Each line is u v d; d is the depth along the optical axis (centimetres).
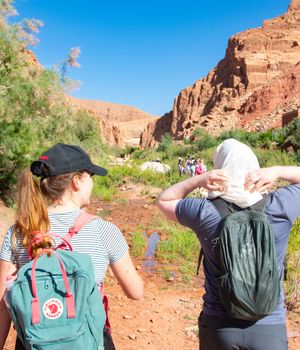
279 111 11000
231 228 239
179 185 269
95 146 4422
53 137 1647
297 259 785
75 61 1391
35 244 218
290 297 657
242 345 242
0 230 1003
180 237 1064
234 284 229
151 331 549
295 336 540
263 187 251
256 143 4559
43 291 202
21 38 1316
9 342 490
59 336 196
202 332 259
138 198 1961
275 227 250
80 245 228
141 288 247
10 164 1254
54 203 238
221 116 13175
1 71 1259
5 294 216
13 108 1252
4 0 1259
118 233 240
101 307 211
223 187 256
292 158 3011
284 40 15888
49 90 1355
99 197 1922
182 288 743
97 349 208
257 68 15012
